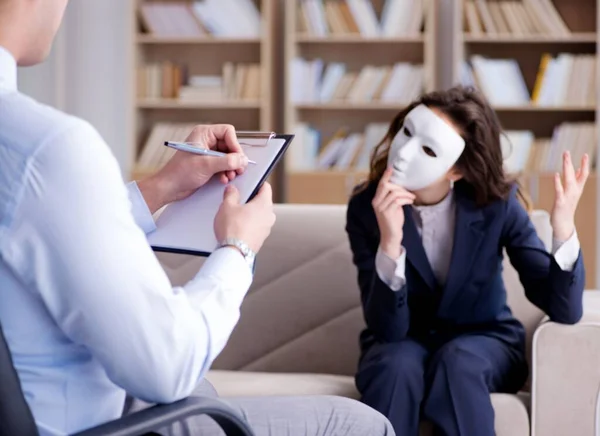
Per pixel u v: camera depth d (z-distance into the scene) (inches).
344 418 62.5
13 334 49.6
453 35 244.4
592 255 227.8
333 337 117.3
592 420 97.0
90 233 47.7
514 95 234.4
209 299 52.9
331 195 236.4
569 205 100.2
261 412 61.5
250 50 254.1
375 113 249.4
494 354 101.9
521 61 243.1
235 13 245.9
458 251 104.9
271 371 118.0
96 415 52.4
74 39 261.0
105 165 48.6
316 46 250.5
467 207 106.1
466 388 97.3
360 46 248.8
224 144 64.7
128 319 48.6
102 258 47.9
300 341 117.9
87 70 261.0
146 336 49.1
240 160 61.3
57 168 47.5
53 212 47.4
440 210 107.7
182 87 248.5
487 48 244.4
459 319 106.4
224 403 53.3
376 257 103.2
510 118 244.4
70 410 51.3
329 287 118.0
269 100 244.5
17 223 47.6
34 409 50.3
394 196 102.3
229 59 254.8
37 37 52.0
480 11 235.8
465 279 105.0
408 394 98.4
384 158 110.4
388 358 100.4
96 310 48.3
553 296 98.8
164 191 63.3
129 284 48.5
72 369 51.1
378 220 103.0
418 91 238.7
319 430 61.7
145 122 258.2
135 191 63.2
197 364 51.3
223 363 118.7
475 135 105.4
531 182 229.3
